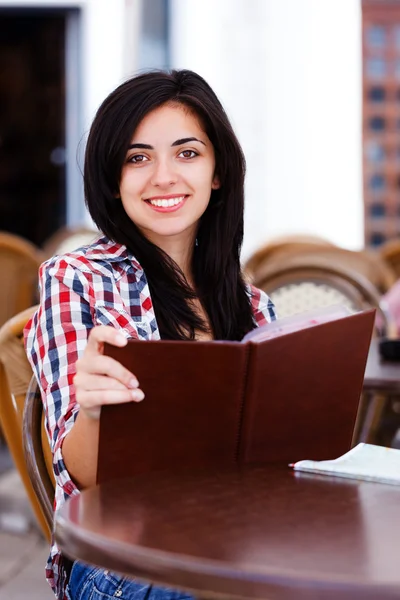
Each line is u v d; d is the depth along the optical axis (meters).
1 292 4.68
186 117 1.90
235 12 6.86
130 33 7.01
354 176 6.85
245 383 1.50
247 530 1.23
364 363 1.62
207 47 6.92
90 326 1.75
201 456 1.52
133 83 1.89
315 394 1.58
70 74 8.50
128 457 1.48
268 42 6.82
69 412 1.64
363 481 1.48
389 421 3.33
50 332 1.73
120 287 1.84
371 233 8.73
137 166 1.90
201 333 1.98
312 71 6.81
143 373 1.42
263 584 1.06
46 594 3.24
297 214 6.87
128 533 1.21
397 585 1.04
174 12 6.98
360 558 1.13
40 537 3.85
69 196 8.83
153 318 1.85
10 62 10.59
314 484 1.45
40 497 1.78
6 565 3.53
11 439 2.00
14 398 1.96
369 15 8.45
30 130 10.66
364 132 8.59
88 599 1.60
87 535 1.20
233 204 2.03
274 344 1.49
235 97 6.88
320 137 6.83
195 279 2.04
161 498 1.36
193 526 1.24
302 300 3.62
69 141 8.66
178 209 1.90
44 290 1.78
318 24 6.78
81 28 8.40
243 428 1.53
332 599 1.04
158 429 1.47
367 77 8.53
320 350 1.55
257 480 1.46
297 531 1.23
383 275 4.35
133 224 1.92
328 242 5.32
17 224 10.77
